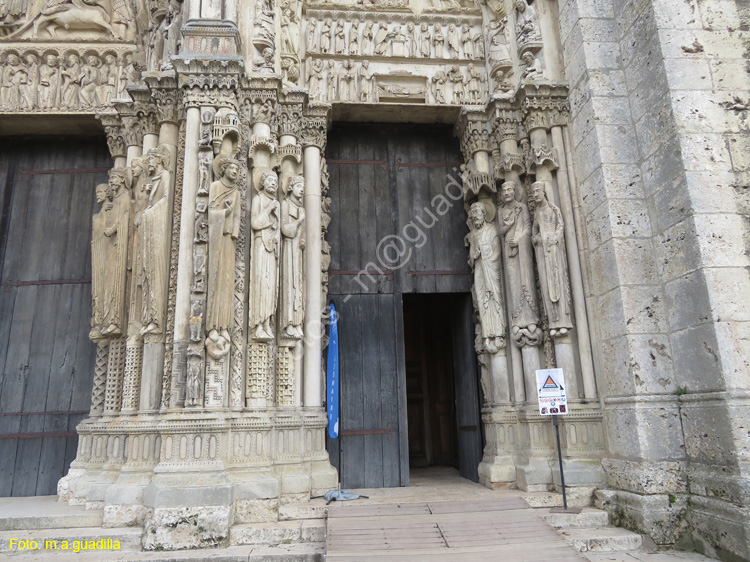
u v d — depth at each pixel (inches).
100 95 289.1
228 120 237.6
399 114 303.6
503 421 263.0
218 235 225.3
